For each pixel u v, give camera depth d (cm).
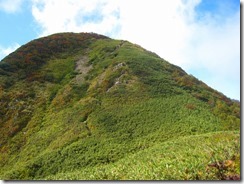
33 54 9700
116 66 8162
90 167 4553
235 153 2358
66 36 11188
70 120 6362
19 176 4750
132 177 2625
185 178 2164
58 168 4784
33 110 7419
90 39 11300
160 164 2920
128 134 5359
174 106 6231
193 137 4388
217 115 6209
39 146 5912
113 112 6178
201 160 2462
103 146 5069
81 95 7569
